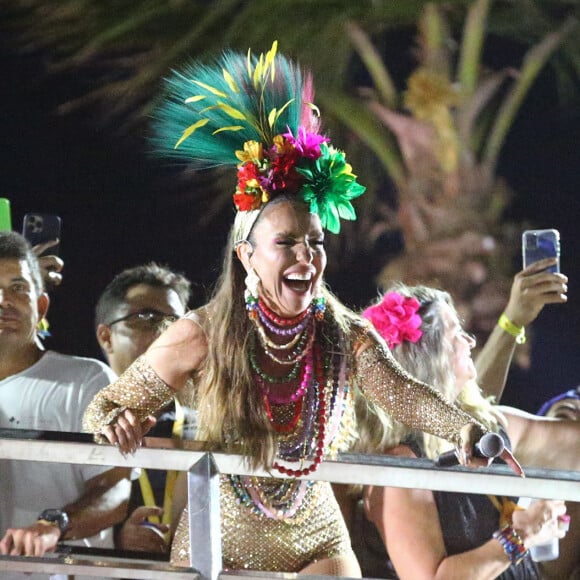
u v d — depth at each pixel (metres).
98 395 11.02
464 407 14.55
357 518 14.56
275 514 11.53
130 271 16.84
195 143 11.46
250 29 30.70
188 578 9.77
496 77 32.44
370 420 13.79
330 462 10.11
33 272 15.43
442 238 30.64
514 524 13.20
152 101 31.08
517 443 15.59
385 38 34.09
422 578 12.89
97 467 14.82
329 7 31.17
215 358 11.07
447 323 14.31
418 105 31.69
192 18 31.52
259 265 10.98
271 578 9.87
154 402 11.07
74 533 14.19
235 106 11.33
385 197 31.91
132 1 31.42
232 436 11.05
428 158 31.48
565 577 16.05
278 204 10.89
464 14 33.12
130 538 14.84
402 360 13.98
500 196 31.72
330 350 11.40
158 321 16.33
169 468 10.12
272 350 11.19
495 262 30.53
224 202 32.84
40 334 15.98
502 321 16.92
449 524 13.26
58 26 32.47
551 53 33.38
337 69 31.91
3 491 14.57
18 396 14.98
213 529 9.92
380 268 31.78
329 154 11.11
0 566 9.85
